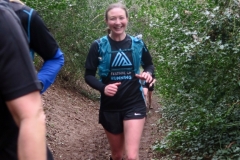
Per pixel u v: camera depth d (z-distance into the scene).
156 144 6.22
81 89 13.39
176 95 6.10
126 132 3.88
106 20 4.03
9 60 1.59
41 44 2.37
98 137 7.33
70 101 10.85
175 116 7.48
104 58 3.96
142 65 4.30
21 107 1.57
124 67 3.95
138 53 4.00
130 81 3.95
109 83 3.99
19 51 1.61
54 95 10.50
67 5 9.23
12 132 1.81
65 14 10.81
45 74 2.40
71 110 9.74
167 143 5.71
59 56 2.47
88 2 12.23
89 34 11.88
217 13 4.62
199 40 4.46
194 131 5.04
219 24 4.58
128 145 3.81
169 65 5.76
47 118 7.88
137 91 3.96
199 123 4.86
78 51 12.15
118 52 3.95
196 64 4.61
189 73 4.79
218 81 4.59
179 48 5.20
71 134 7.37
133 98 3.94
